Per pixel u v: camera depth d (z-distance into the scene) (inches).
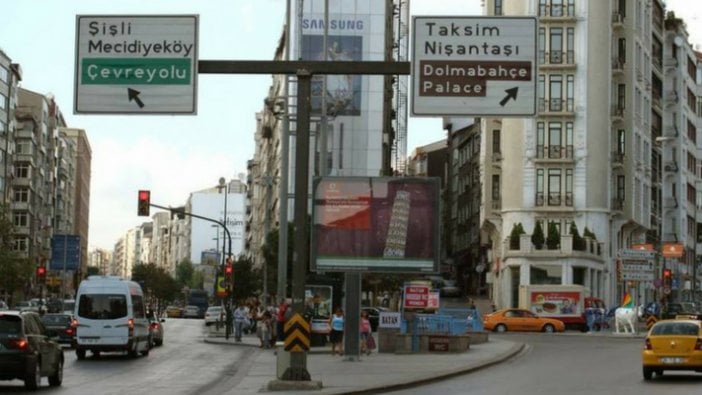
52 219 6279.5
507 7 3432.6
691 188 4857.3
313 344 1932.8
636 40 3619.6
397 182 1316.4
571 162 3334.2
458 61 885.2
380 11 3873.0
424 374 1232.8
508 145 3400.6
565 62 3353.8
